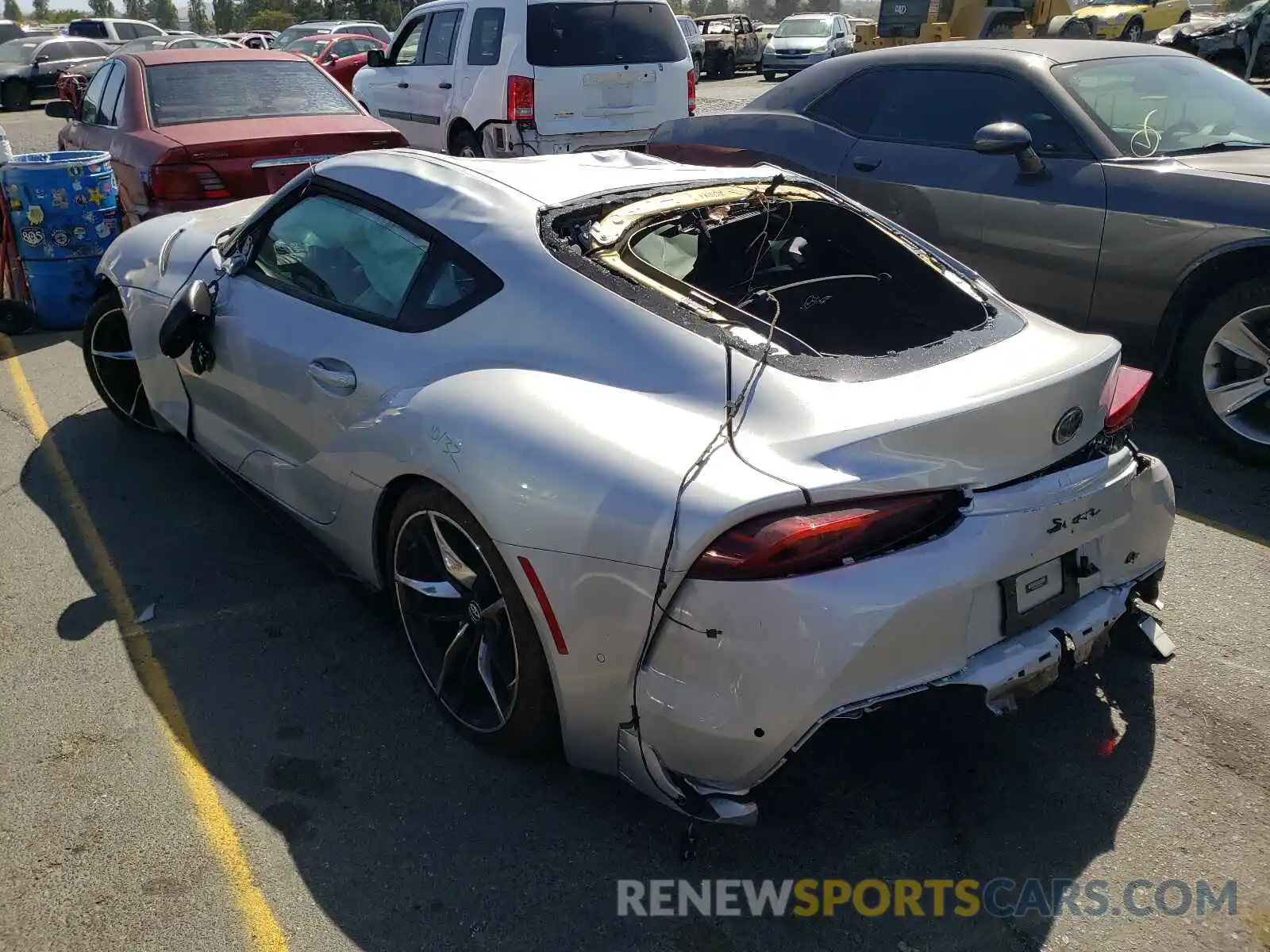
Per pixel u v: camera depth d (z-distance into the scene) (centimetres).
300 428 310
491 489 232
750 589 199
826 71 579
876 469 206
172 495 421
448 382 256
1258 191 409
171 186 598
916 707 215
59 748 272
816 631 198
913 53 539
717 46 2788
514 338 255
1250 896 224
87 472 443
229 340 342
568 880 231
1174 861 234
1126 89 486
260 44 2759
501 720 255
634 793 257
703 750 212
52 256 618
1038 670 223
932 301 301
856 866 234
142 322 405
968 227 495
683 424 221
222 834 243
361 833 244
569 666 226
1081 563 238
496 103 853
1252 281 411
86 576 360
